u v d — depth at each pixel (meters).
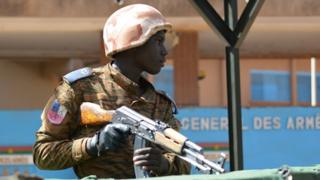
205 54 35.56
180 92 28.23
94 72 7.95
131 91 7.89
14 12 25.64
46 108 7.85
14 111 21.95
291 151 22.44
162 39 7.97
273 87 39.97
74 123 7.81
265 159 22.44
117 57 7.95
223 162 6.59
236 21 13.89
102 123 7.68
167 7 25.92
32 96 36.06
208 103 37.50
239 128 14.06
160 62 7.96
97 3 25.77
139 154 7.13
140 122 7.16
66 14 25.81
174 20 26.22
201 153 6.66
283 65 40.09
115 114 7.42
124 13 7.90
